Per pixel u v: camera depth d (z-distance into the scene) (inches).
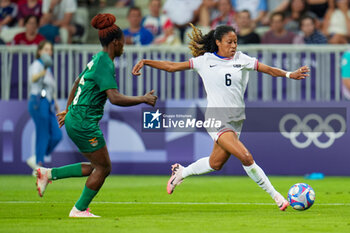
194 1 2324.1
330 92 1930.4
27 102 1968.5
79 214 960.9
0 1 2375.7
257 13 2358.5
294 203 1019.3
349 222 904.9
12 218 956.6
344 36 2292.1
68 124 941.2
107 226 849.5
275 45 1925.4
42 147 1856.5
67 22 2313.0
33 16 2177.7
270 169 1929.1
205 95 1936.5
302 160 1923.0
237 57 1061.1
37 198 1296.8
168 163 1947.6
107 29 936.9
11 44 2204.7
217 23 2284.7
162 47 1935.3
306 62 1923.0
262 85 1931.6
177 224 872.9
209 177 1929.1
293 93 1930.4
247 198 1305.4
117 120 1962.4
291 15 2324.1
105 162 947.3
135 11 2191.2
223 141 1031.0
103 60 926.4
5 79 1987.0
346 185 1624.0
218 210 1081.4
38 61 1825.8
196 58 1063.6
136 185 1633.9
